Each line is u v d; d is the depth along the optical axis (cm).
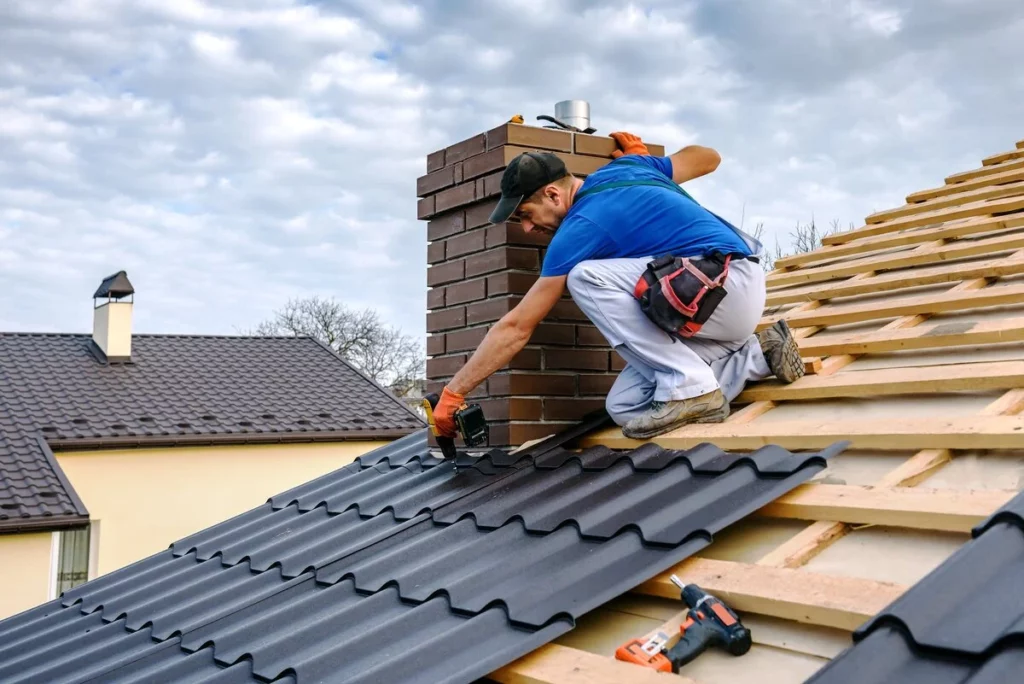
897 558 261
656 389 394
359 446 1905
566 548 321
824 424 341
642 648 248
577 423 470
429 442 539
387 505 458
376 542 396
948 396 346
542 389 464
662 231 381
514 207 409
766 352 398
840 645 236
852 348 411
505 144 458
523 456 435
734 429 370
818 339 444
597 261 386
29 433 1603
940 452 300
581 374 477
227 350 2158
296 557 429
